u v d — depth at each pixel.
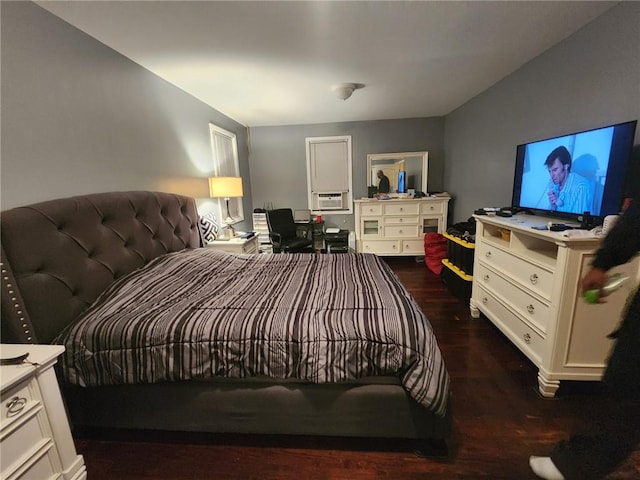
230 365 1.23
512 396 1.58
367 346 1.19
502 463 1.21
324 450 1.31
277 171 4.74
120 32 1.67
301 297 1.53
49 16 1.44
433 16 1.66
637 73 1.50
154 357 1.24
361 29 1.77
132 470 1.24
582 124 1.85
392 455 1.27
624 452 0.89
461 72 2.57
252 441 1.37
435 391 1.14
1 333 1.16
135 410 1.35
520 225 1.79
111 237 1.66
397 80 2.71
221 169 3.63
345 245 4.43
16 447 0.88
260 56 2.09
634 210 0.88
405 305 1.38
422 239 4.26
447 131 4.26
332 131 4.54
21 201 1.31
